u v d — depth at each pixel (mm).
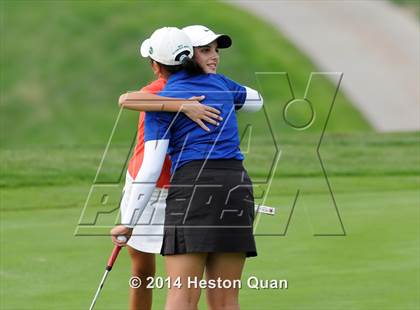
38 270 22000
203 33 16125
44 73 87625
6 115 82062
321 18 93188
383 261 22203
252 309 18703
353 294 19500
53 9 97750
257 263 22156
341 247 23609
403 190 31984
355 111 73125
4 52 91312
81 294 20031
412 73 81438
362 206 28969
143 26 92875
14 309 18875
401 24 92750
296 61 82750
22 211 29453
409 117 72375
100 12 96188
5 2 99750
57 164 37281
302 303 19016
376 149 40594
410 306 18562
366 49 85750
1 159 37906
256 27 90000
